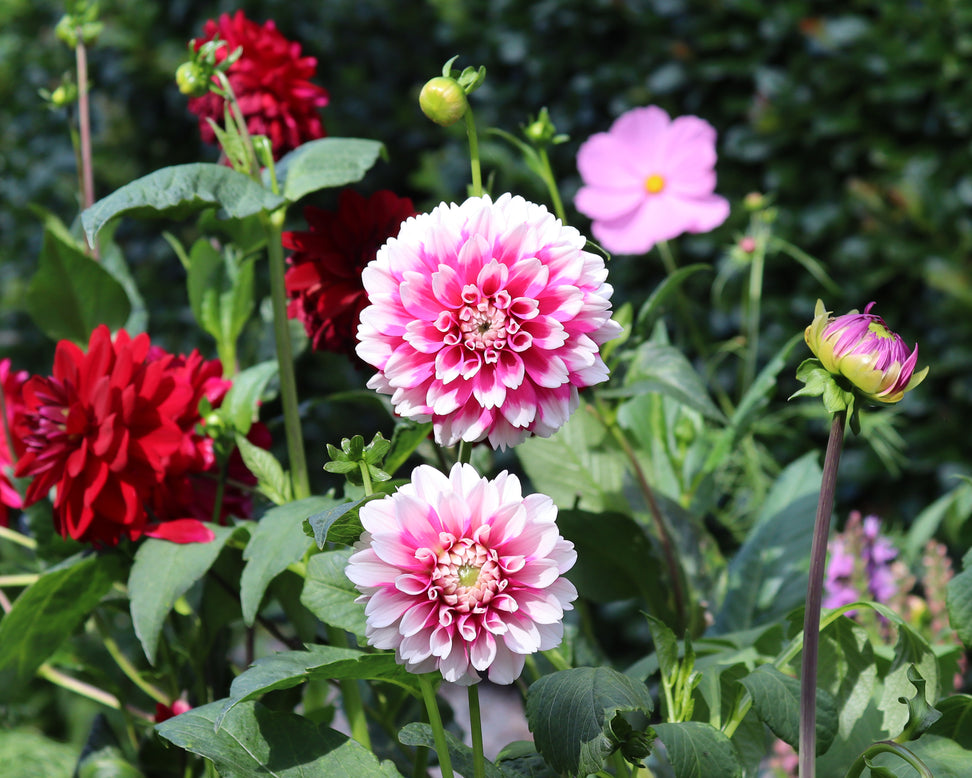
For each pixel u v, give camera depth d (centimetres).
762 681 70
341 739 76
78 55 129
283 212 97
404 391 69
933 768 69
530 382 69
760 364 276
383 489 72
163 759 109
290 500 97
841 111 270
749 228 270
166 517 98
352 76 365
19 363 350
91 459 92
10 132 396
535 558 64
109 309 120
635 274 294
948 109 256
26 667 103
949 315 260
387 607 64
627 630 279
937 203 258
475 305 67
